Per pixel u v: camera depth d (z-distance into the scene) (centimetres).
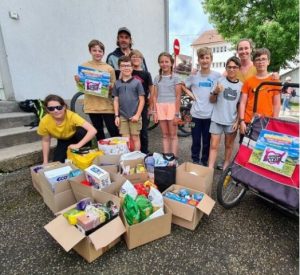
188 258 174
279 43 1057
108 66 321
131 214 178
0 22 388
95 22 517
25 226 208
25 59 424
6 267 167
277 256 176
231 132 286
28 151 327
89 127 274
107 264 169
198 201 204
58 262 171
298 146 184
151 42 662
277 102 256
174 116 318
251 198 253
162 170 228
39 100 407
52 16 447
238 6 1162
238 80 276
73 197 219
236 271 164
